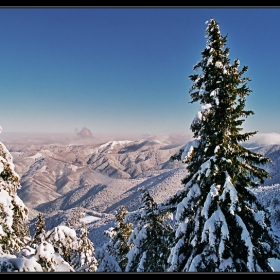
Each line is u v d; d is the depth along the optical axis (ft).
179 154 29.12
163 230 43.45
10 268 17.15
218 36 27.04
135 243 43.91
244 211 26.66
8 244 24.79
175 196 31.24
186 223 28.43
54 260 21.08
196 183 28.22
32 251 24.18
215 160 25.77
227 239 24.31
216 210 25.99
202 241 25.54
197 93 29.68
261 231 26.30
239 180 27.66
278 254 26.50
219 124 26.76
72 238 40.52
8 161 27.66
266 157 26.37
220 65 25.84
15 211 26.71
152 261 41.22
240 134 27.20
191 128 27.30
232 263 24.97
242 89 26.09
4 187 26.13
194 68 28.89
